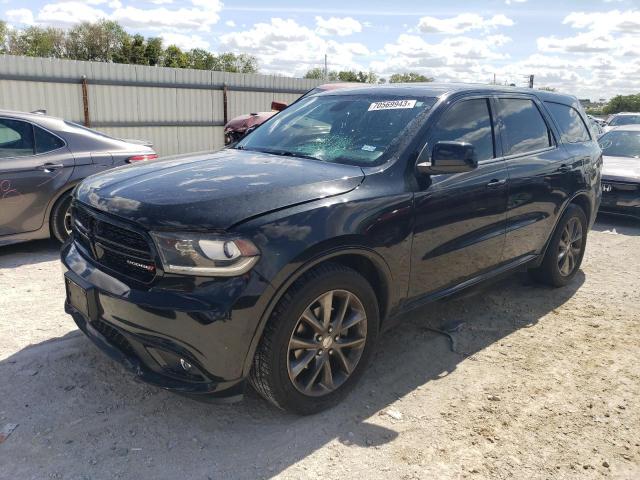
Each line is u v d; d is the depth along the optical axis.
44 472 2.63
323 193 3.04
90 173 6.06
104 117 17.73
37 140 5.88
